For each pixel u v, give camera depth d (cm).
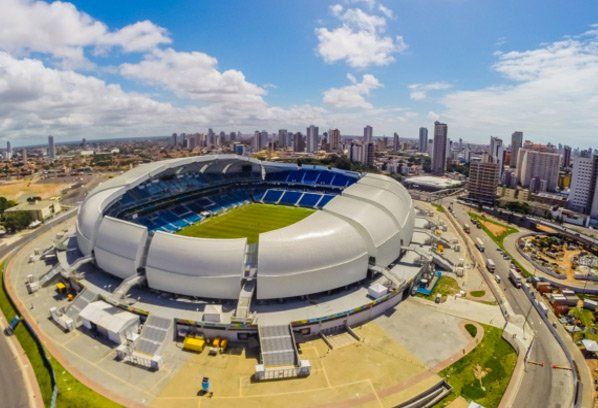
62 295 7912
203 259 6731
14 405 5053
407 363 5809
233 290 6719
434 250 10231
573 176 19025
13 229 13300
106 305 6769
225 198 14838
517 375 5697
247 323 6169
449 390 5281
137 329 6450
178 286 6869
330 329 6619
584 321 7494
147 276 7044
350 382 5375
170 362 5762
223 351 6041
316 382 5369
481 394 5259
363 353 6034
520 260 11131
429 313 7312
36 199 18525
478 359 5959
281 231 7244
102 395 5062
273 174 17012
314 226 7556
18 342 6444
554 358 6166
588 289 8856
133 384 5284
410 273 8356
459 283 8788
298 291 6881
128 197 11600
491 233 14075
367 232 7788
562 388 5462
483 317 7256
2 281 8812
